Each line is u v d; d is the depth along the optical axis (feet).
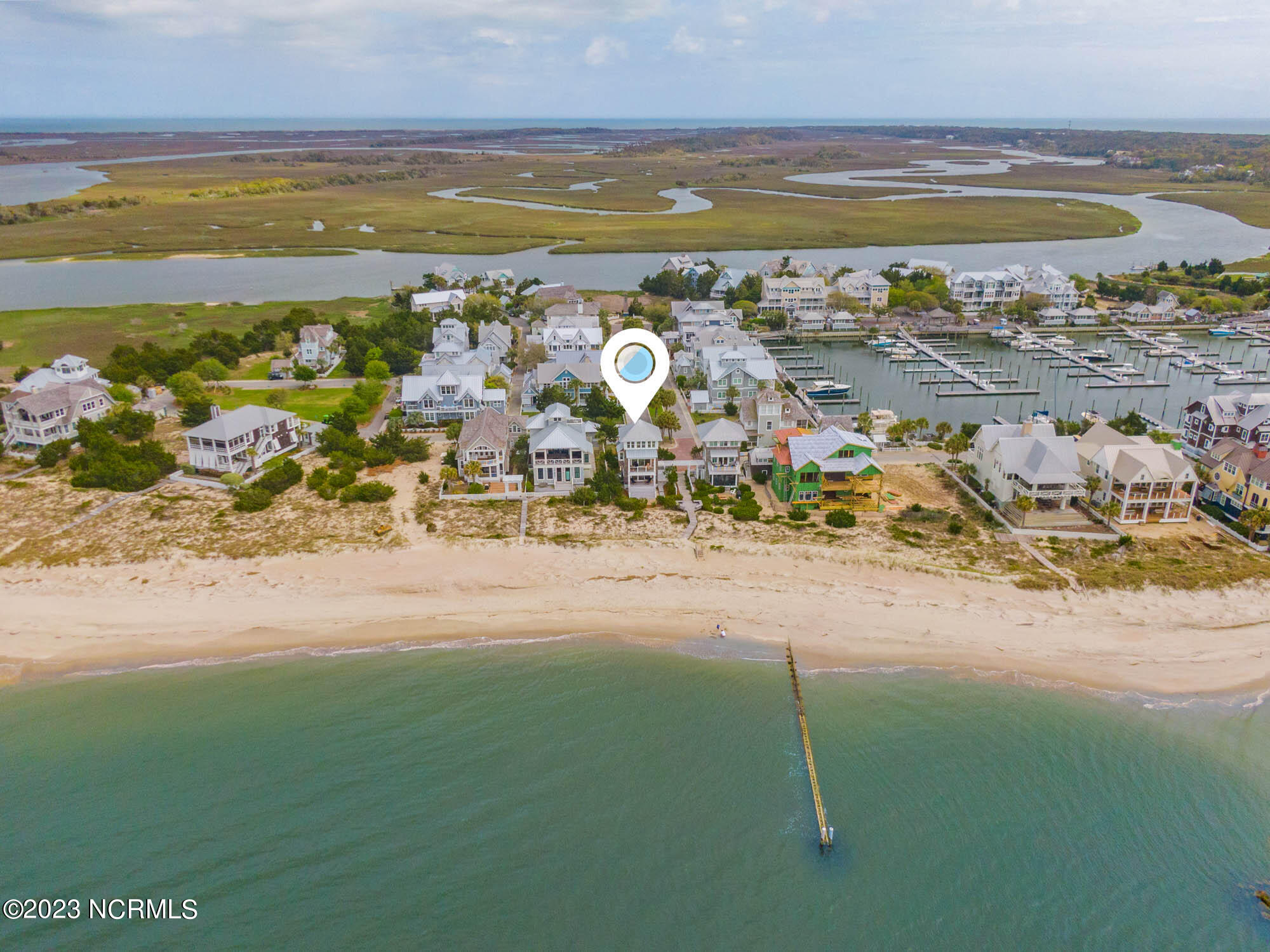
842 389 531.91
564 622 279.69
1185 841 198.90
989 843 197.77
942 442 424.05
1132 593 288.51
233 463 381.60
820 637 271.08
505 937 175.73
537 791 211.82
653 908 182.19
